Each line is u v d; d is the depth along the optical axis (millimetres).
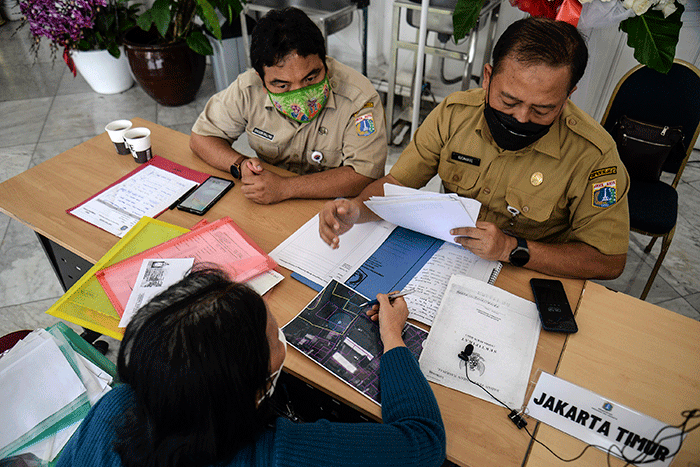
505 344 994
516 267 1197
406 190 1155
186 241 1246
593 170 1190
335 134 1553
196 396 518
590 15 1891
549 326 1020
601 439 816
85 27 2883
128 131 1569
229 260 1188
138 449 574
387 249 1246
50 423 914
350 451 652
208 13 2611
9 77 3795
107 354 1729
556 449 825
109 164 1571
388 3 3289
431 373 938
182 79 3270
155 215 1362
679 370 953
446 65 3387
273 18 1268
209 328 527
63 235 1283
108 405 668
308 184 1438
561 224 1345
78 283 1123
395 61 2877
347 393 906
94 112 3391
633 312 1077
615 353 983
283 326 1032
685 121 1883
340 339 1002
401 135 3203
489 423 862
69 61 2938
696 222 2566
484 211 1390
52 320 1980
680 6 1840
